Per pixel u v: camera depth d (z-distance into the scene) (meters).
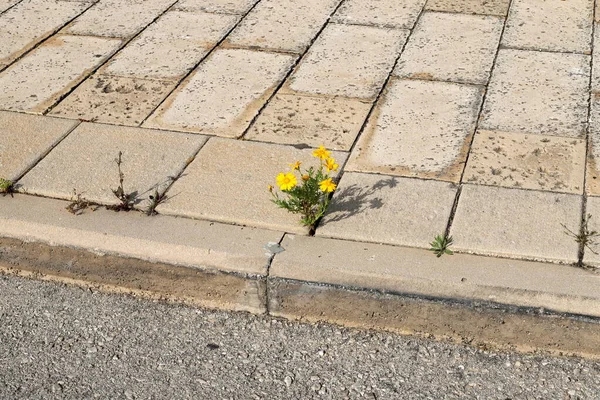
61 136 2.75
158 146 2.71
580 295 2.34
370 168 2.62
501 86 2.87
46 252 2.53
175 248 2.47
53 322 2.45
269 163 2.64
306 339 2.40
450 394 2.30
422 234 2.46
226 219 2.52
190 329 2.43
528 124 2.74
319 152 2.48
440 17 3.17
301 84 2.90
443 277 2.38
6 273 2.56
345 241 2.46
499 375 2.33
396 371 2.34
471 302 2.37
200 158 2.67
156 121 2.78
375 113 2.79
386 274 2.40
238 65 2.98
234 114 2.80
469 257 2.42
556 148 2.66
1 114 2.82
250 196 2.56
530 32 3.08
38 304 2.49
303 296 2.43
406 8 3.22
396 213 2.51
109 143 2.72
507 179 2.58
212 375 2.34
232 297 2.46
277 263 2.43
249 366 2.36
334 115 2.79
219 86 2.90
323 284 2.41
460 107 2.80
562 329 2.35
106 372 2.36
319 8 3.23
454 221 2.49
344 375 2.34
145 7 3.27
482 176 2.59
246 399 2.30
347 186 2.58
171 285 2.49
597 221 2.47
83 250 2.51
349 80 2.91
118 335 2.42
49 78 2.95
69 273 2.54
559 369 2.33
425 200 2.54
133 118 2.80
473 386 2.31
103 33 3.14
